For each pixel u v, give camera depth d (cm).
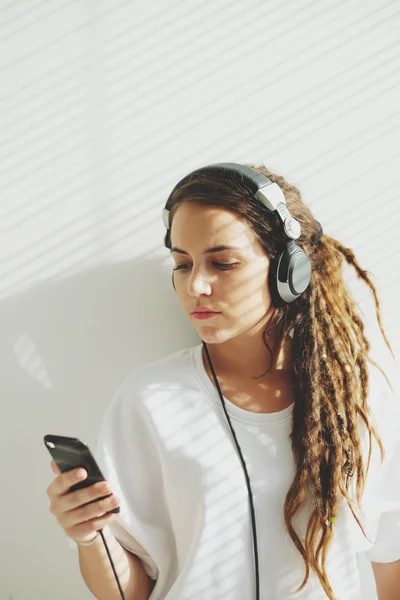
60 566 120
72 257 116
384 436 107
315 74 117
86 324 117
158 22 113
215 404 101
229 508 96
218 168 95
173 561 102
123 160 115
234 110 116
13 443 117
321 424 101
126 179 115
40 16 111
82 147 114
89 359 117
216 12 114
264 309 97
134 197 116
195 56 114
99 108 113
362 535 104
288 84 117
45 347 116
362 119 119
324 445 101
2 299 115
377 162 120
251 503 97
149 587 104
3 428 117
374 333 122
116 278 116
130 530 99
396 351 122
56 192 114
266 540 97
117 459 102
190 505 98
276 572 97
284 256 95
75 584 121
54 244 115
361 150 119
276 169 118
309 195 119
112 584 97
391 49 118
